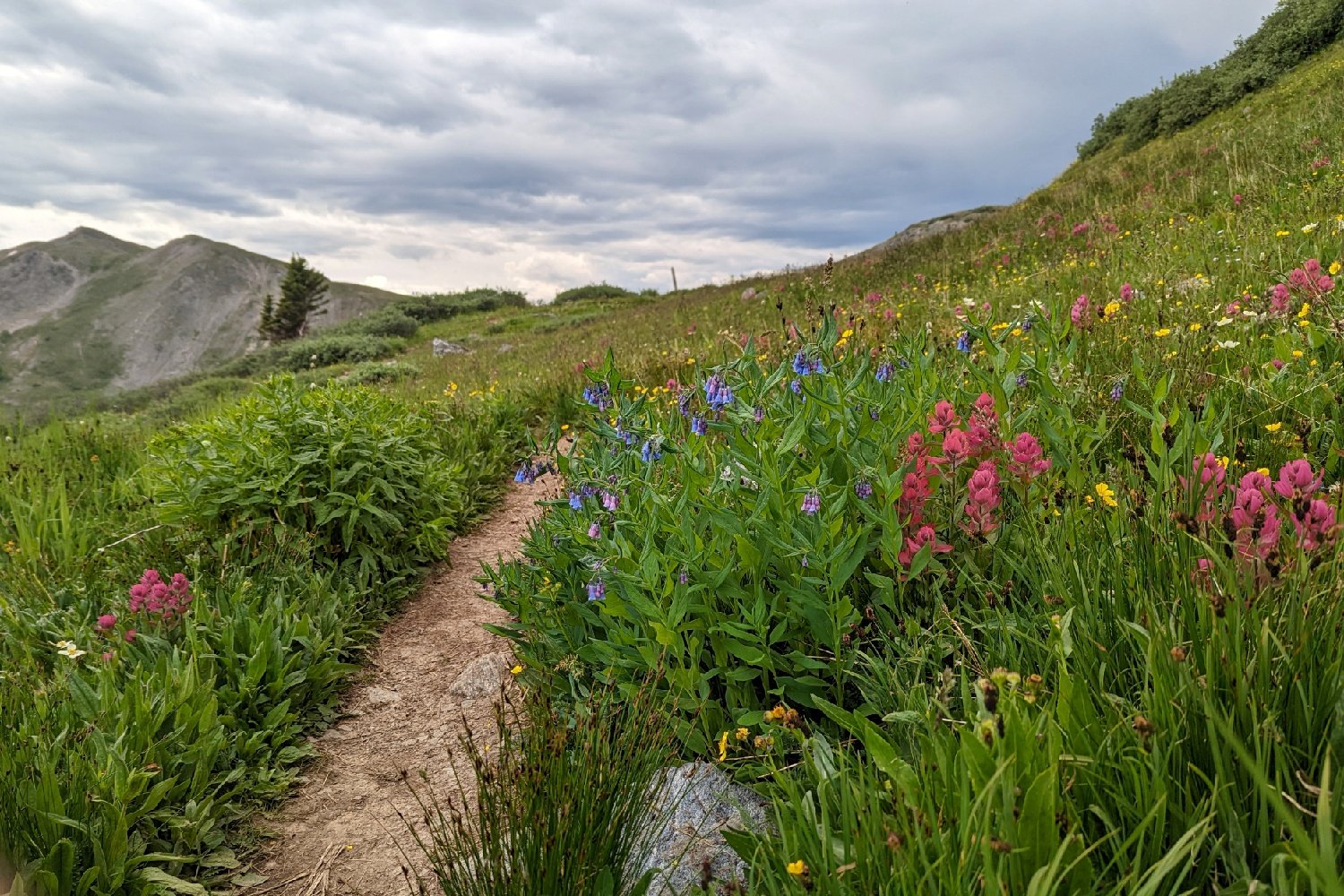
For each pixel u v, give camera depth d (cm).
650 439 292
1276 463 280
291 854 291
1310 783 134
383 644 462
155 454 573
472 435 795
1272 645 153
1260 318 407
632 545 299
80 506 667
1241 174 1080
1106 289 703
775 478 259
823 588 256
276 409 533
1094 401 358
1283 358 338
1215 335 418
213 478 498
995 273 1147
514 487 764
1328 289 410
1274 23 2467
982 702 145
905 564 255
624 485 301
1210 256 711
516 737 337
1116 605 194
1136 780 139
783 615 258
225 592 435
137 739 297
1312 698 145
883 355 358
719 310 1702
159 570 479
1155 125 2628
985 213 2492
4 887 231
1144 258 811
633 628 297
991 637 216
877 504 272
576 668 305
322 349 3017
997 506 268
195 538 495
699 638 265
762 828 209
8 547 545
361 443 539
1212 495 204
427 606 512
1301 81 1945
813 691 251
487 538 632
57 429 872
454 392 1025
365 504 507
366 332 3725
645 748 237
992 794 125
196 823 283
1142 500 224
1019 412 325
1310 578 162
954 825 140
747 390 324
